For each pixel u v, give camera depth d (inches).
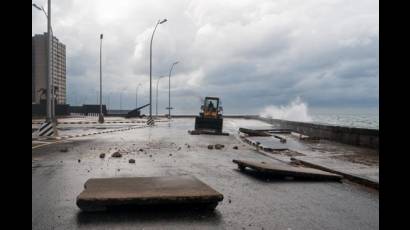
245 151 696.4
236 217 239.3
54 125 967.0
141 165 477.1
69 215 236.7
